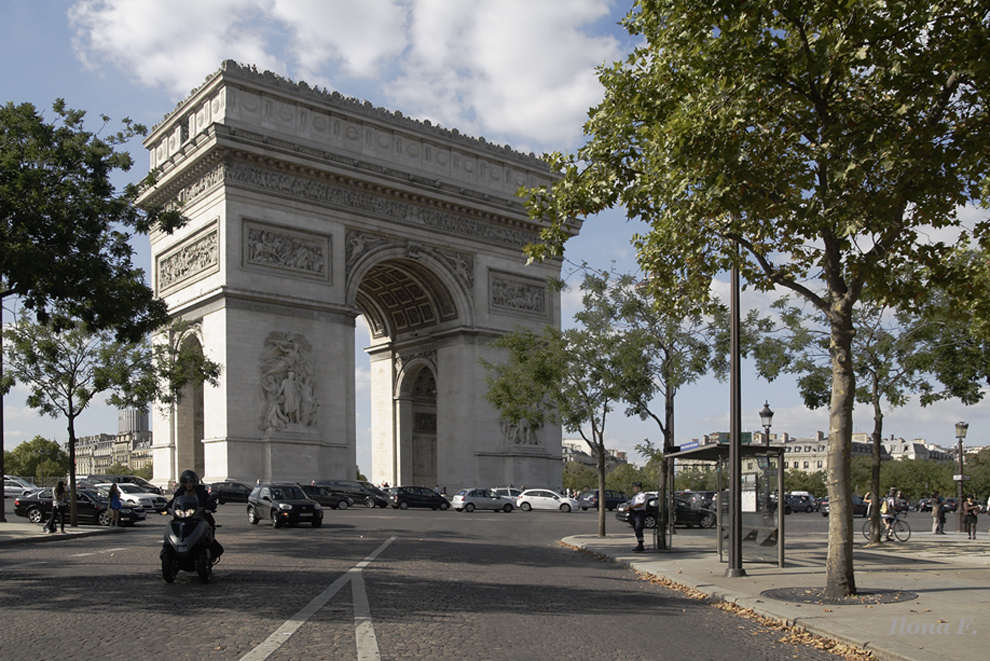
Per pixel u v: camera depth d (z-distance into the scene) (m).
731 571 28.28
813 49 23.11
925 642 16.73
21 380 51.44
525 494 90.12
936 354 44.75
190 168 82.81
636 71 26.09
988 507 137.25
